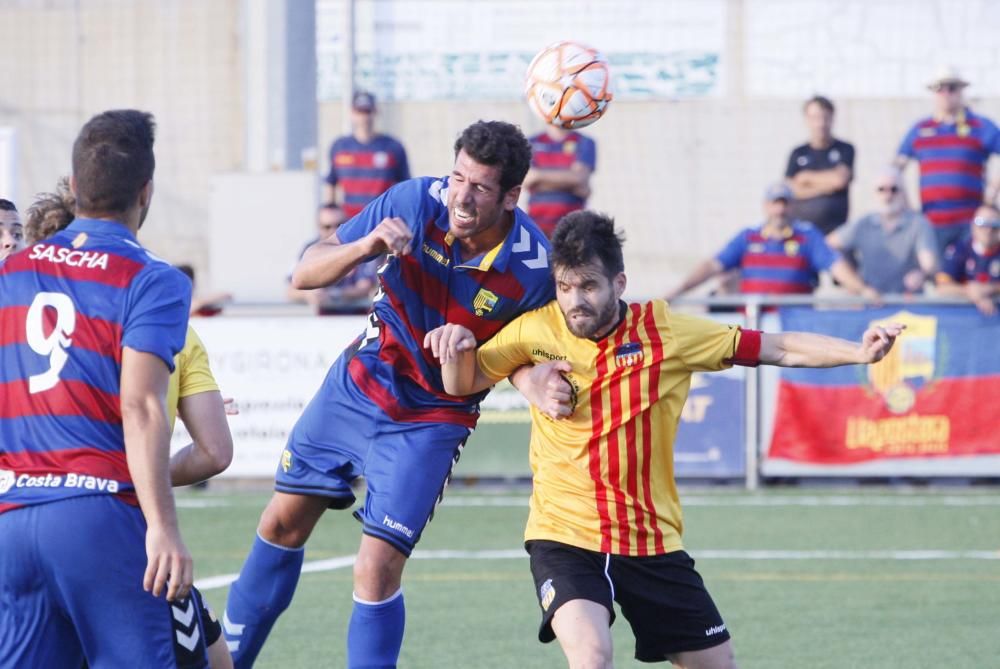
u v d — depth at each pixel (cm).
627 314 1534
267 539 1830
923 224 4031
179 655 1283
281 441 3591
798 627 2248
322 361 3575
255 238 4097
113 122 1328
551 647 2116
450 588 2556
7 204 1709
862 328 3528
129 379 1231
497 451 3612
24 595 1249
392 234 1511
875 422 3569
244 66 4394
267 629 1842
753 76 6284
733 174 6369
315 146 4412
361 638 1697
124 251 1290
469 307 1714
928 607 2394
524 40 6188
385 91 6203
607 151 6419
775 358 1539
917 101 6181
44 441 1252
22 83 6750
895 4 6169
